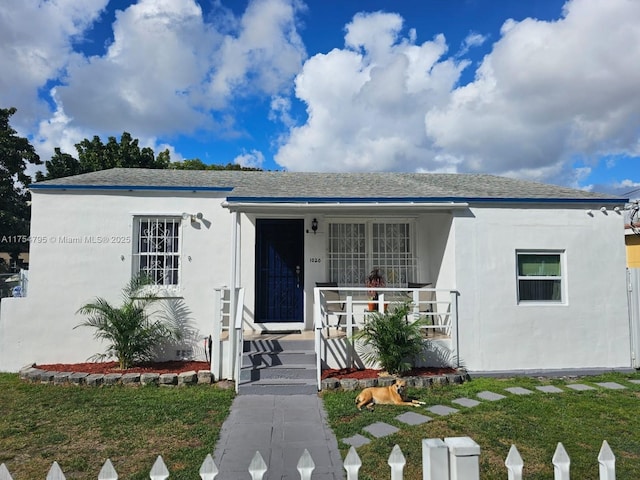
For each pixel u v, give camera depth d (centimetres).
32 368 822
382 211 891
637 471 422
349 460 252
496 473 413
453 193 895
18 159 2584
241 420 579
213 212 938
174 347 902
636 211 1419
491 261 856
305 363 805
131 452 468
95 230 892
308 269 1026
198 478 399
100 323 862
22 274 1540
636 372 841
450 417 585
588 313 866
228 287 934
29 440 502
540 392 712
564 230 875
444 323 902
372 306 918
